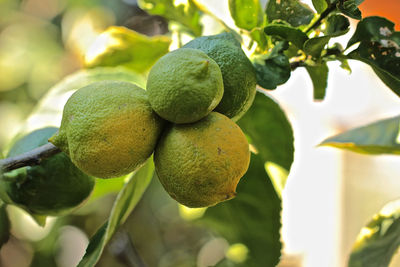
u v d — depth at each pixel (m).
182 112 0.44
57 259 0.88
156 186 0.84
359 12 0.49
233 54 0.48
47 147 0.47
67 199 0.54
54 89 0.60
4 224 0.73
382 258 0.57
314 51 0.50
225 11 0.58
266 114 0.59
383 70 0.50
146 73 0.68
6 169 0.47
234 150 0.45
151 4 0.64
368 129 0.62
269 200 0.62
